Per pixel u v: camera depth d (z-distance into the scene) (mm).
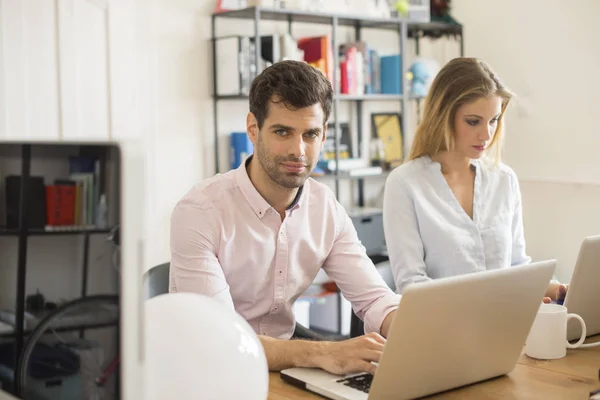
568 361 1664
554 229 4293
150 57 3836
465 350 1420
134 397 869
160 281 2096
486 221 2441
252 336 1103
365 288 2023
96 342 879
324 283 4434
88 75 3566
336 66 4270
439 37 4891
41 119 3396
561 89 4250
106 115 3652
